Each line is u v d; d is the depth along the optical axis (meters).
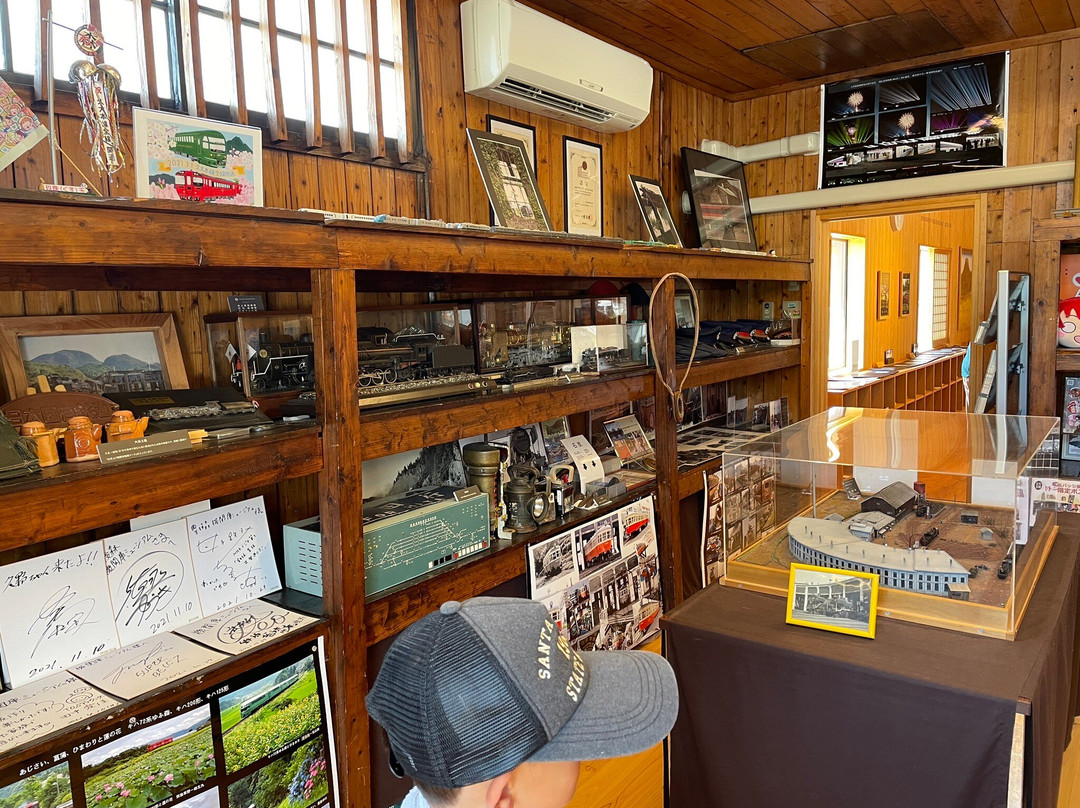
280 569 2.39
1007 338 3.54
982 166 4.29
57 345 1.96
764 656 1.80
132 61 2.15
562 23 3.35
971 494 1.92
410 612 2.23
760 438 2.38
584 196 3.84
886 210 4.66
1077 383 3.65
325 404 1.98
